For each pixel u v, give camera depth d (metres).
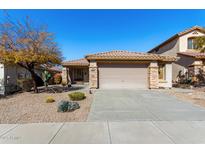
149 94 13.49
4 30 12.62
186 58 21.42
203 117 6.78
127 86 17.11
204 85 19.09
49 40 13.55
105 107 8.75
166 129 5.36
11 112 7.71
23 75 18.44
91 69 16.66
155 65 16.88
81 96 10.89
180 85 20.30
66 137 4.74
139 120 6.40
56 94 13.62
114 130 5.28
